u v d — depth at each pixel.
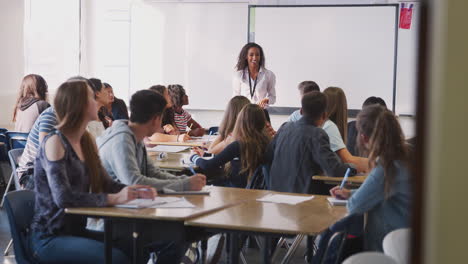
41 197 2.30
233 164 3.86
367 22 7.58
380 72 7.59
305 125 3.18
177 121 5.95
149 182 2.63
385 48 7.56
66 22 7.72
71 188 2.26
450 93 0.43
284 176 3.17
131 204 2.28
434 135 0.44
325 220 2.14
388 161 2.03
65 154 2.29
